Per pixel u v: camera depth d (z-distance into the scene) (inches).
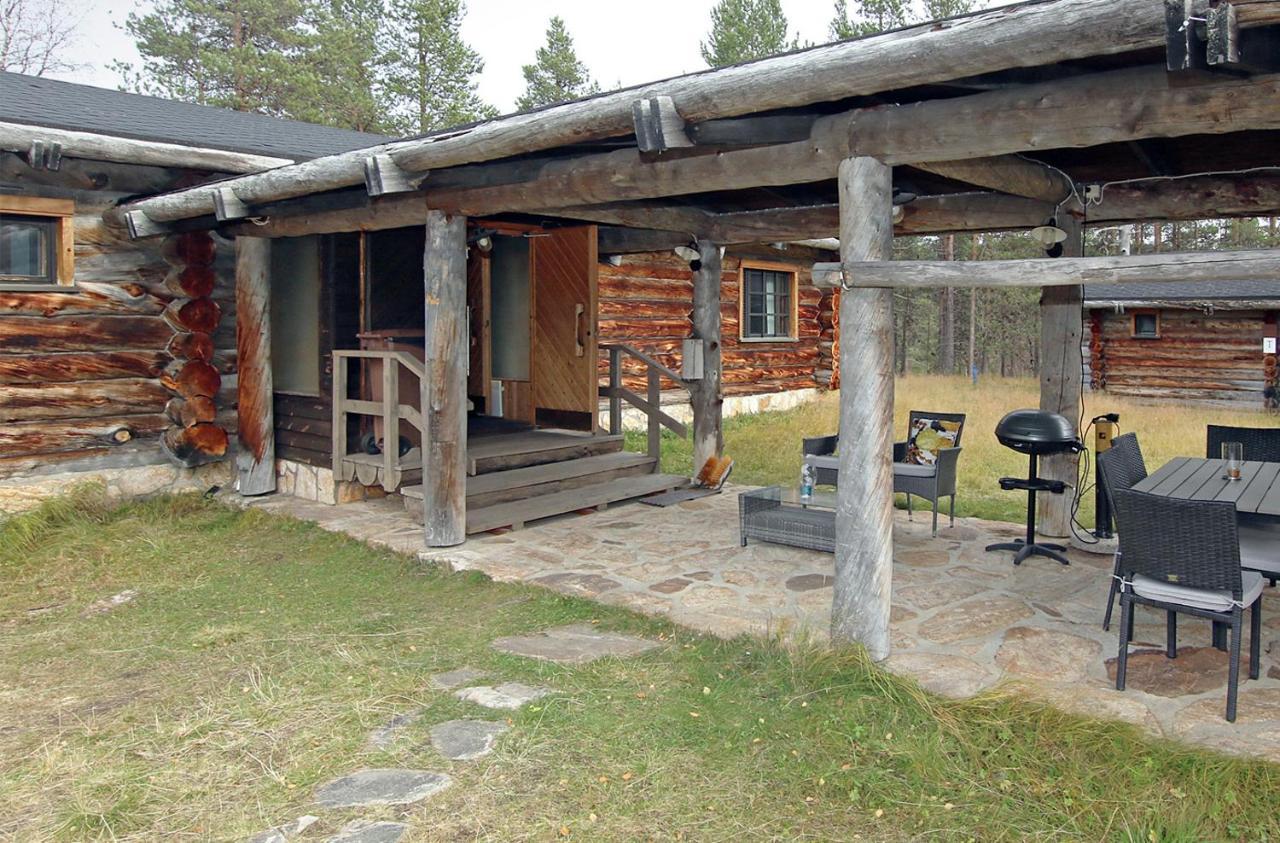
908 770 117.3
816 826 106.3
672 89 148.6
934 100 141.3
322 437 292.7
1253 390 603.5
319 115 885.8
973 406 566.6
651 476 314.3
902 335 1368.1
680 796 112.8
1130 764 116.0
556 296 318.3
